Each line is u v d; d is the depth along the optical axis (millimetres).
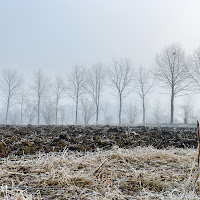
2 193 2543
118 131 9320
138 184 3070
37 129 10336
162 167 3807
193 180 3045
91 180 3010
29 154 4891
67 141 6492
